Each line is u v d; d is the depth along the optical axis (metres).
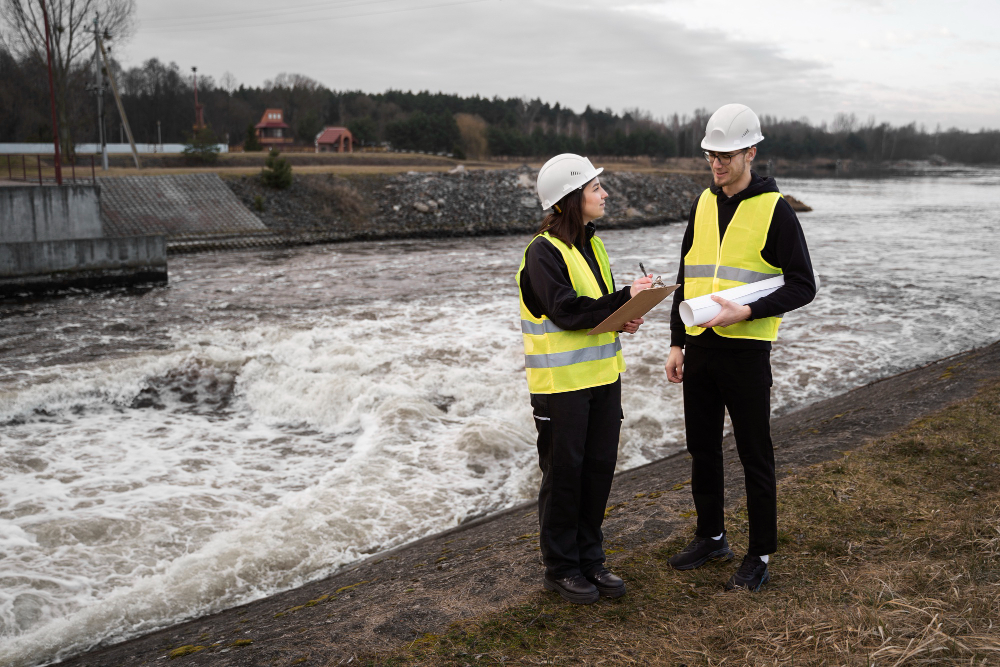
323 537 5.41
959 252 24.50
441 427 7.94
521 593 3.07
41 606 4.58
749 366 2.83
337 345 11.41
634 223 41.47
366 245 30.20
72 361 11.50
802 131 190.62
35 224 20.86
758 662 2.36
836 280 18.36
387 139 89.75
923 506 3.62
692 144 130.12
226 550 5.17
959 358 8.20
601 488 2.92
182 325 14.27
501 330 12.98
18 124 54.47
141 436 8.04
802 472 4.23
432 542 4.95
